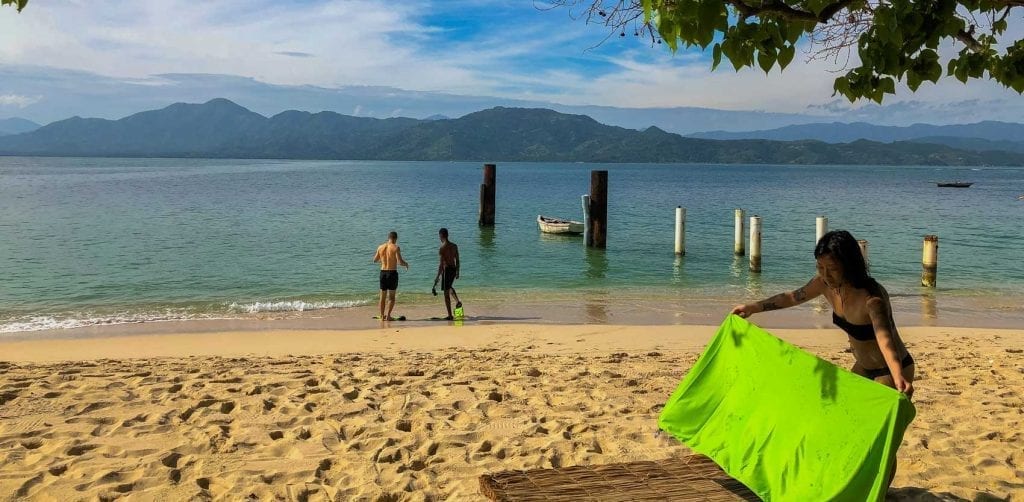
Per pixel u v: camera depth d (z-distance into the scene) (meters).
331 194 55.84
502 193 63.44
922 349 9.55
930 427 5.37
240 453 4.75
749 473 3.51
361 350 9.86
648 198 57.03
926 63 3.00
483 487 3.89
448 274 12.84
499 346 10.12
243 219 32.78
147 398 6.09
